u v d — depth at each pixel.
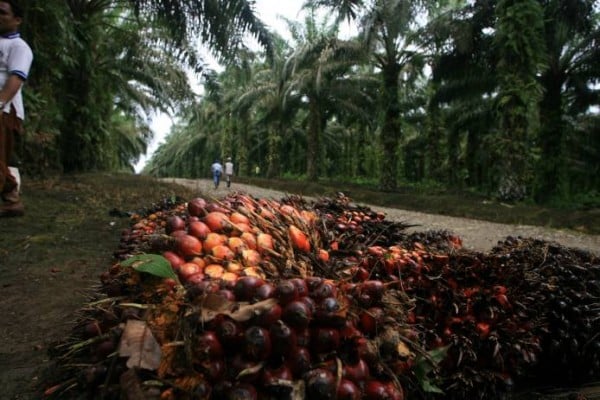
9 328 2.14
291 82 18.03
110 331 1.16
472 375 1.50
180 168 42.91
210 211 1.60
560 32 13.09
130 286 1.31
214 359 1.01
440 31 13.38
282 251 1.47
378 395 1.09
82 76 12.72
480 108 20.97
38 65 8.34
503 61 12.14
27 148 8.43
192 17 9.79
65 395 1.29
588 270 2.00
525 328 1.60
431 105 18.97
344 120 23.44
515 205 11.47
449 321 1.55
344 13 12.71
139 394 0.98
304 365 1.03
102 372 1.12
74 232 4.48
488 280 1.68
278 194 14.43
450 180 23.08
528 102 12.13
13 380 1.56
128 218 5.46
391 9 12.90
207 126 31.84
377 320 1.20
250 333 0.99
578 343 1.74
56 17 8.12
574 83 16.20
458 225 8.98
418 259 1.73
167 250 1.40
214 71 12.95
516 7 11.52
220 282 1.17
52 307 2.43
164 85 14.88
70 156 12.89
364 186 18.58
